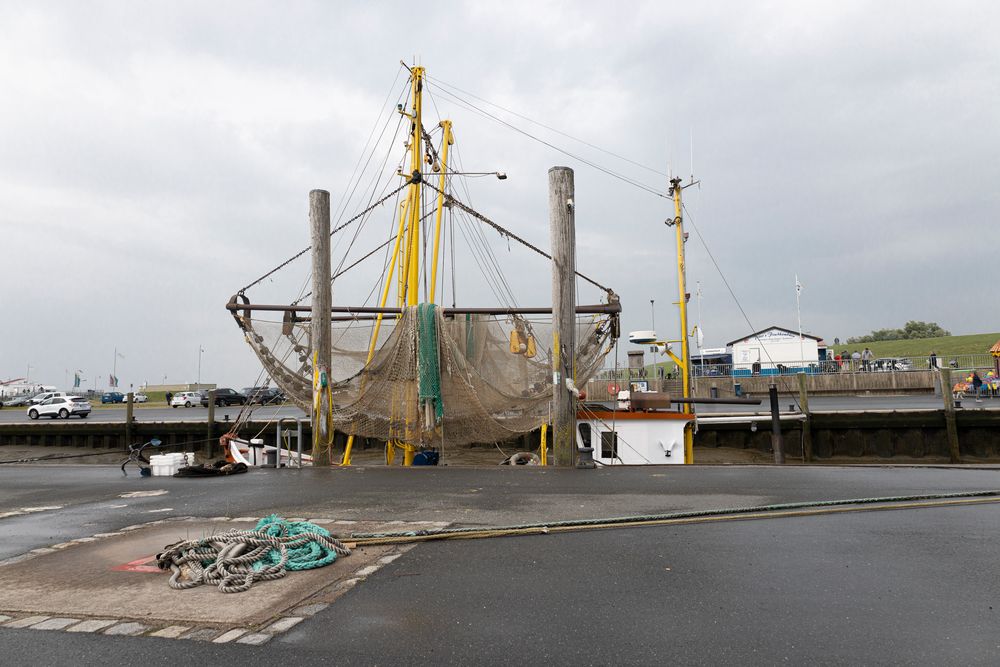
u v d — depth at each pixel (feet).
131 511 27.17
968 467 37.91
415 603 14.74
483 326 46.52
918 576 16.11
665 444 48.93
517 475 36.24
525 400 45.29
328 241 44.70
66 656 12.06
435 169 63.77
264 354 47.19
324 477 36.96
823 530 21.20
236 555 17.47
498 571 17.13
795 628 12.90
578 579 16.34
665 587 15.58
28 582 16.76
